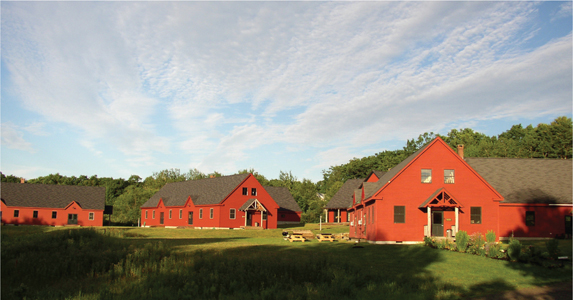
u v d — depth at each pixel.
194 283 15.63
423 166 31.36
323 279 16.78
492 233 25.61
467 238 23.89
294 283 16.39
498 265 20.22
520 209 34.44
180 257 20.48
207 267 18.08
